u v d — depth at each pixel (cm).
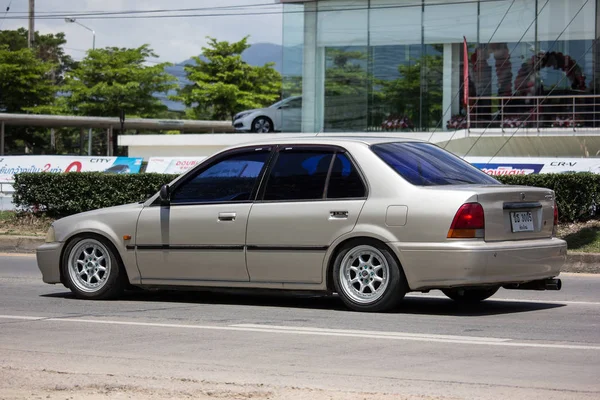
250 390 611
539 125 2880
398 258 941
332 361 725
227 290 1046
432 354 753
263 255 1009
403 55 3084
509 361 723
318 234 979
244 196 1030
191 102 7200
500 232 941
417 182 959
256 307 1048
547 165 2292
